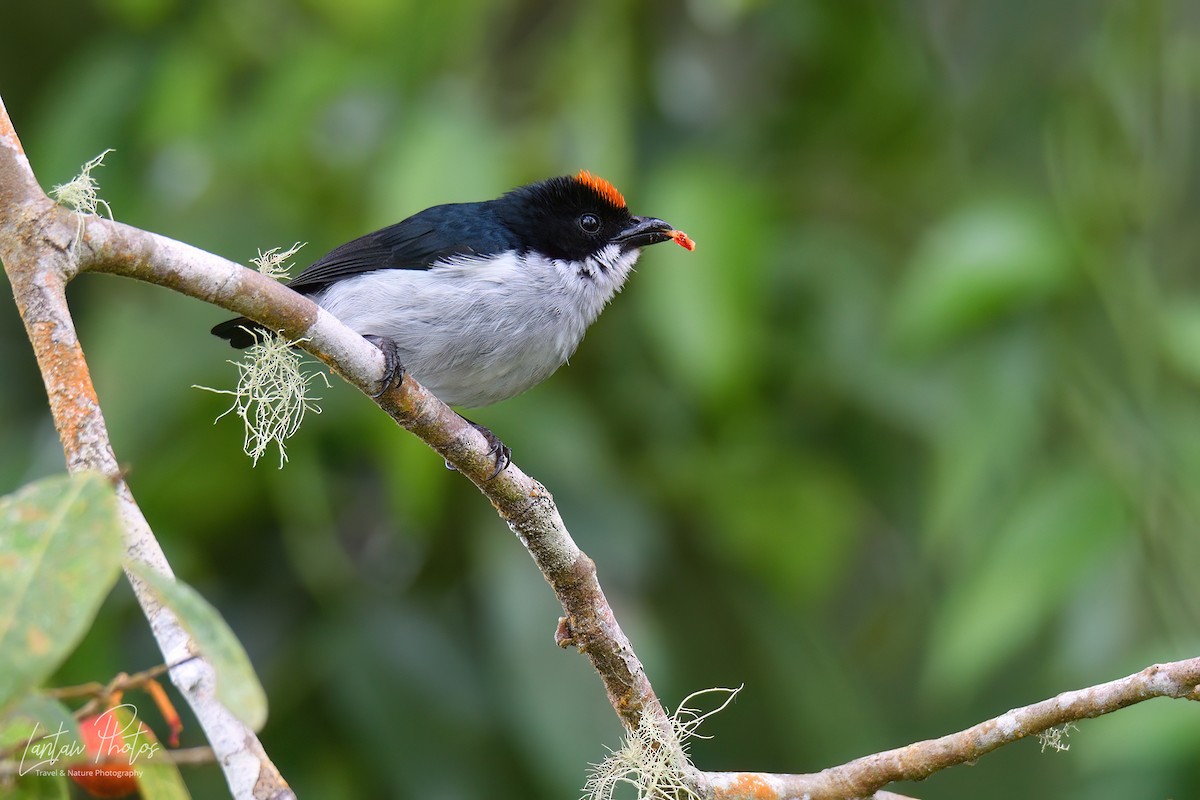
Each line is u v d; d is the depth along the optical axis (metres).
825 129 12.20
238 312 6.36
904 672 13.17
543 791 9.92
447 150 10.12
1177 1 11.55
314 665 10.56
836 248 11.44
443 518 11.02
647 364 11.48
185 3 11.66
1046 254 9.96
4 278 12.12
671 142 11.43
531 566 10.37
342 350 6.62
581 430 10.68
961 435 10.05
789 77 12.27
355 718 10.38
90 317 11.71
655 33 11.66
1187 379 10.29
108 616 9.97
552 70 11.18
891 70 12.07
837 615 13.48
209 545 10.92
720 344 10.04
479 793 10.38
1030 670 12.50
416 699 10.49
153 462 10.29
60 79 13.04
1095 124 11.09
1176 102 11.46
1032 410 9.98
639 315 11.22
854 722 11.48
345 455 10.88
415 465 9.85
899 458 12.00
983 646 9.64
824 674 11.55
